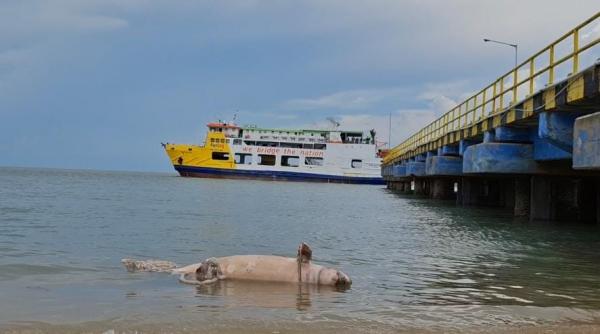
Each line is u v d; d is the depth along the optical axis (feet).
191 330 18.15
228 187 185.37
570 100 43.29
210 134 289.94
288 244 41.83
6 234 43.91
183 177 300.20
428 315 20.71
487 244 44.60
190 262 32.68
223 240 43.32
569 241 47.55
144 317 19.70
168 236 45.01
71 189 140.67
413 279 28.43
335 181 289.94
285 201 111.75
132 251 36.37
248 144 290.15
